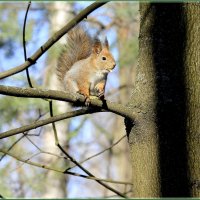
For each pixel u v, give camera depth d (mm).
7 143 16734
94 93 10727
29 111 18266
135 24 21531
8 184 17562
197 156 6816
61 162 19453
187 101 6941
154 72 7066
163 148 6855
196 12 7141
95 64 10414
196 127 6879
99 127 22266
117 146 24953
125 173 25422
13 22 18734
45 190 19953
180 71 7004
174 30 7109
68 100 7273
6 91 6879
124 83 23812
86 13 7547
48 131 20891
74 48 11008
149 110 6988
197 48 7047
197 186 6746
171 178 6781
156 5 7203
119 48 20547
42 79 19797
